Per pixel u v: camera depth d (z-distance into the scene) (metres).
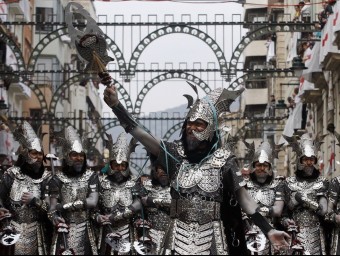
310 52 36.62
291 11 54.66
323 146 37.78
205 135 9.50
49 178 15.66
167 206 17.73
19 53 37.09
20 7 50.09
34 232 15.41
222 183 9.51
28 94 56.53
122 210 17.89
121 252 17.08
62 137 16.64
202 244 9.39
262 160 17.48
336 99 34.72
